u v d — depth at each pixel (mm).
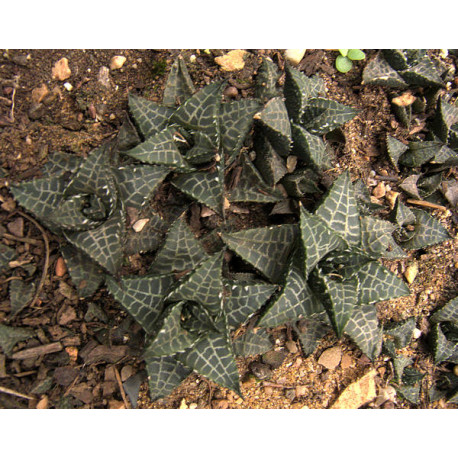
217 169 242
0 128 244
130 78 261
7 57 251
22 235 238
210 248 252
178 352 222
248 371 260
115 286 225
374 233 260
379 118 286
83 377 244
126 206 235
